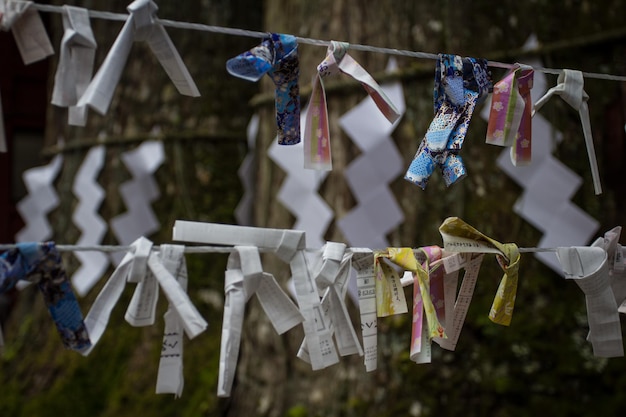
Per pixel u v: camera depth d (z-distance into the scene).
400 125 1.96
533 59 1.93
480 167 1.92
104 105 0.92
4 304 3.67
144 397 2.47
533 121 1.90
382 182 1.94
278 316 1.05
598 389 1.83
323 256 1.07
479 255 1.16
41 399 2.58
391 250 1.11
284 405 2.09
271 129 2.27
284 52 0.99
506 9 1.96
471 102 1.07
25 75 4.00
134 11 0.94
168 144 2.75
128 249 0.98
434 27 1.97
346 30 2.05
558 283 1.90
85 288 2.65
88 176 2.75
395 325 1.91
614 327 1.19
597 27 1.96
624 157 1.96
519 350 1.84
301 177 2.07
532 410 1.81
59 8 0.94
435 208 1.92
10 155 3.99
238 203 2.77
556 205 1.88
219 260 2.73
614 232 1.22
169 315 1.03
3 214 3.96
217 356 2.55
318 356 1.03
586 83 1.96
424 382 1.86
